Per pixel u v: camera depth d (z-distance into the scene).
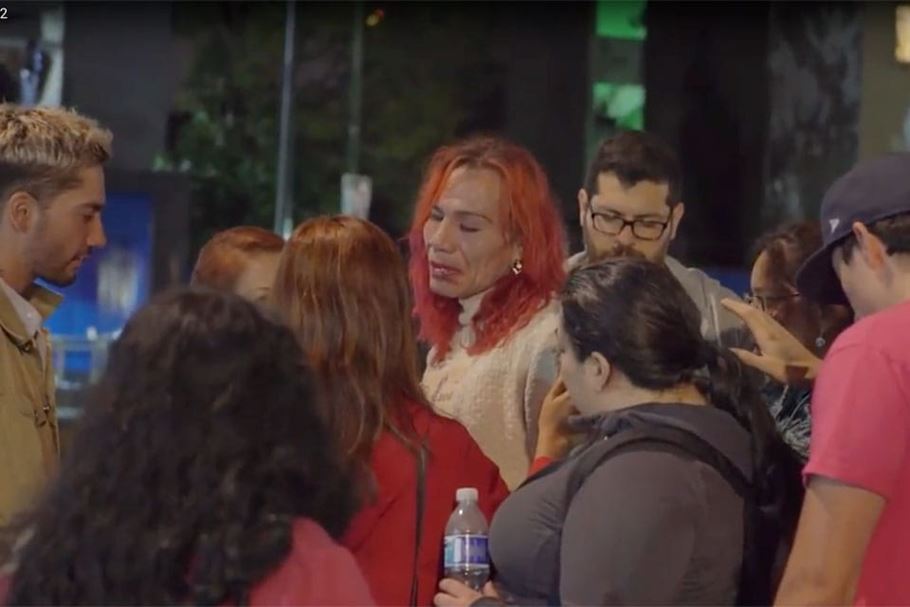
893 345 2.47
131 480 1.90
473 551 2.76
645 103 6.62
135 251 5.98
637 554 2.42
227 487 1.89
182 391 1.93
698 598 2.46
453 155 3.59
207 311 1.98
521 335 3.46
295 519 1.96
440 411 3.30
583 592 2.44
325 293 2.80
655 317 2.58
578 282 2.66
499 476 2.96
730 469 2.53
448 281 3.52
